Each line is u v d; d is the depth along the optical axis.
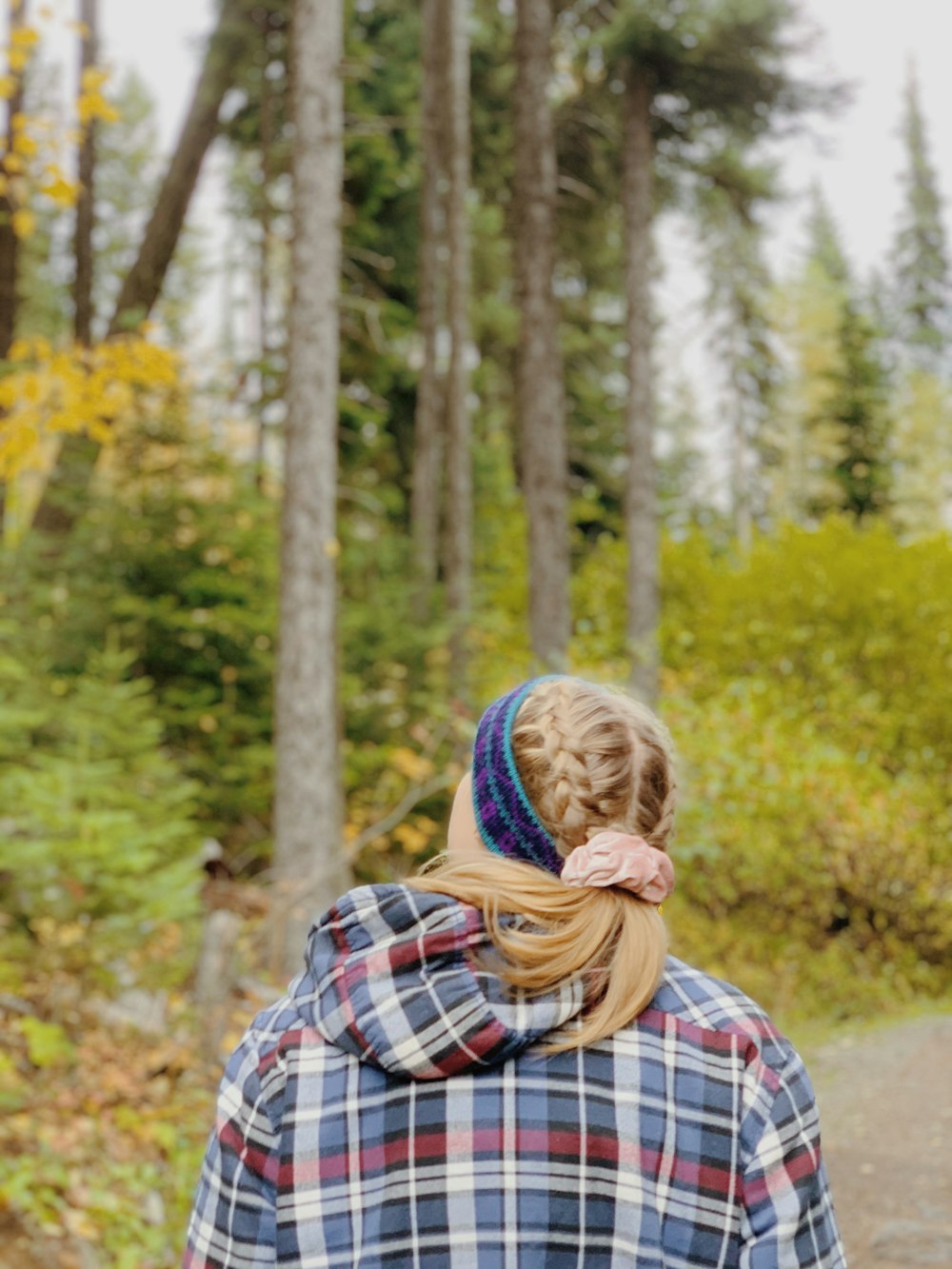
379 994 1.09
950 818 10.20
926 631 12.42
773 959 9.74
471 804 1.26
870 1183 5.23
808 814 9.71
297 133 8.20
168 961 6.16
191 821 9.80
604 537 19.06
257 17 14.36
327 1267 1.05
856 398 33.03
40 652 9.26
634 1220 1.06
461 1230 1.04
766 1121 1.11
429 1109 1.08
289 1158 1.08
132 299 13.81
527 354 12.85
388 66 16.27
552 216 12.95
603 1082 1.09
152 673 10.50
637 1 12.84
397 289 16.30
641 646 12.86
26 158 6.63
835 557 14.22
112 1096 5.08
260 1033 1.15
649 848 1.16
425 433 14.91
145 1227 4.45
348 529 12.70
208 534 10.58
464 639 12.60
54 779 6.18
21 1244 4.24
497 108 16.47
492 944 1.12
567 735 1.20
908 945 9.85
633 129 14.02
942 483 42.16
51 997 5.77
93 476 10.82
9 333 12.69
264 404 10.82
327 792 7.88
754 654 13.66
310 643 7.97
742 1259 1.07
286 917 6.45
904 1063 7.18
